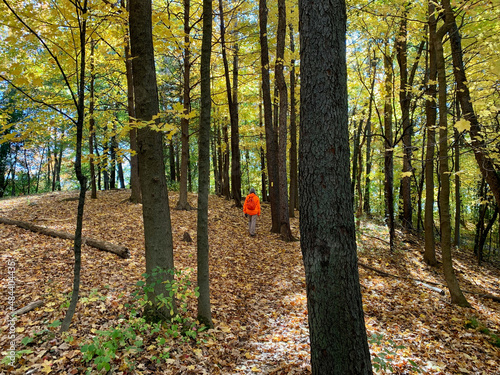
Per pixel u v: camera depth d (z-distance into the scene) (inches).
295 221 473.4
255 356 147.6
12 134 111.9
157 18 156.8
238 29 407.2
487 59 231.3
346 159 87.4
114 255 230.5
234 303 206.2
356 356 82.0
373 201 682.8
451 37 247.6
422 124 406.0
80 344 121.6
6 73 111.1
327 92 85.5
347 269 83.9
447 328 188.5
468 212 628.1
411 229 472.1
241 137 610.2
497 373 142.7
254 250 320.5
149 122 115.8
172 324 147.3
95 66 382.0
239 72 545.6
